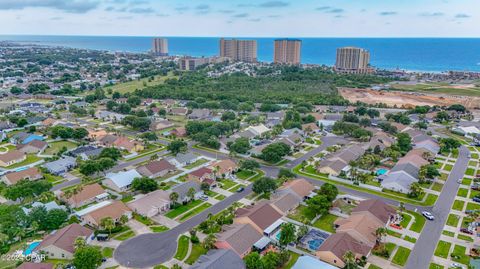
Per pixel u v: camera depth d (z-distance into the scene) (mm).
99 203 124625
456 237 108750
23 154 172500
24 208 115750
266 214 115875
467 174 158625
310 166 169625
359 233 103812
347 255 92188
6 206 113562
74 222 115188
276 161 172750
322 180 153750
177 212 123375
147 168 154750
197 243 104438
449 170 163875
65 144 199125
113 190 140625
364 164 164000
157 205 122500
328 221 118750
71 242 99125
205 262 89375
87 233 105062
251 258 90312
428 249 102688
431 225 116062
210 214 117125
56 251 96438
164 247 102375
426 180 150250
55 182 146750
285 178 144875
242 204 129125
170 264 94875
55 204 120125
